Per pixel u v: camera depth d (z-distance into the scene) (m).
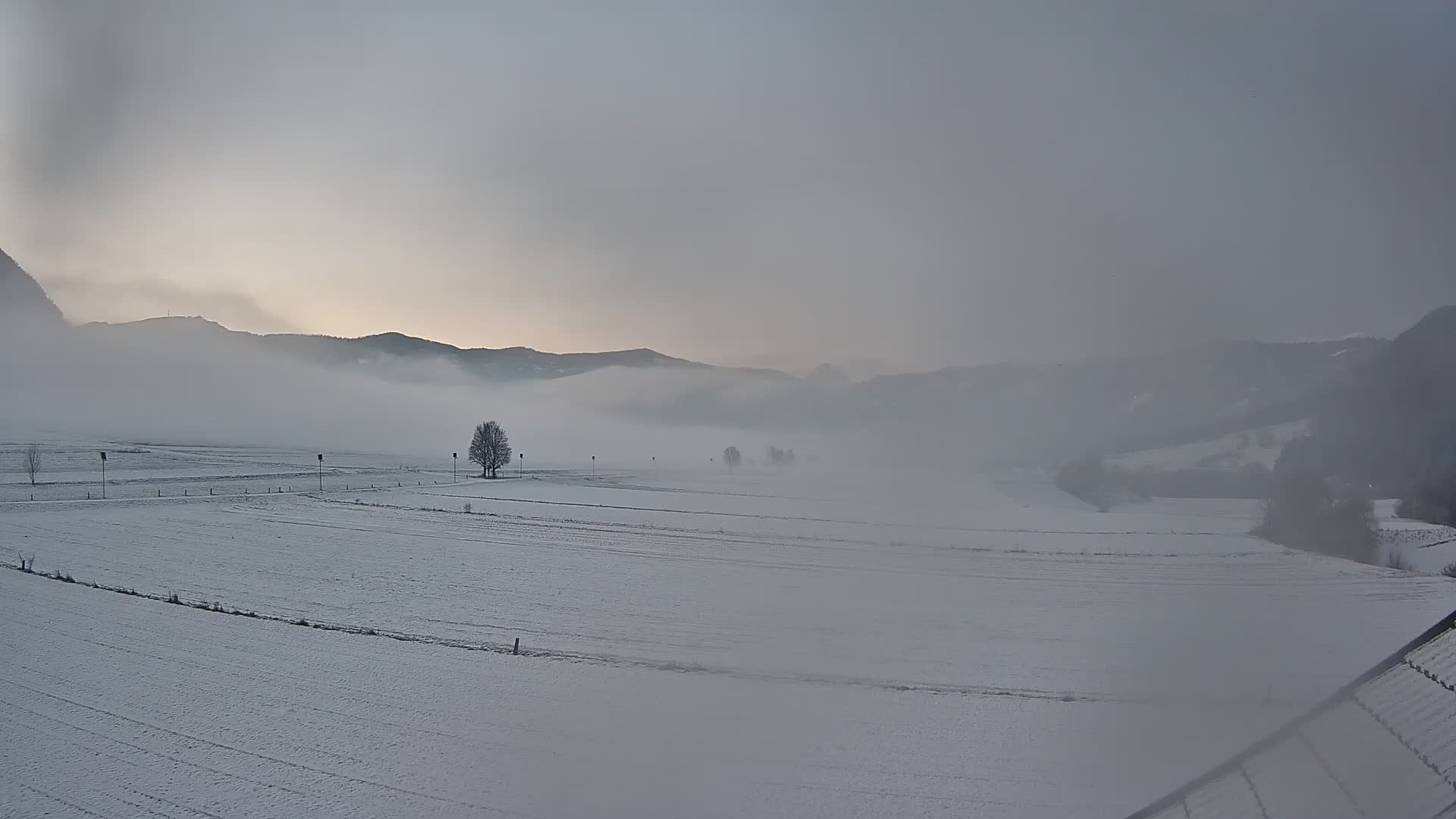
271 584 46.00
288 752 23.50
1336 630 39.00
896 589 47.47
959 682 30.44
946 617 40.94
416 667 31.03
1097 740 24.88
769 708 27.39
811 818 20.08
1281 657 33.97
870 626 38.84
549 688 29.00
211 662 31.28
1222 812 13.47
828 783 21.95
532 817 20.03
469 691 28.55
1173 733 25.45
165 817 19.86
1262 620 41.12
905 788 21.69
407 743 24.16
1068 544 67.25
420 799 20.86
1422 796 10.84
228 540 60.41
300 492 96.25
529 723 25.77
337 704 27.19
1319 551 65.62
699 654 33.62
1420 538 67.19
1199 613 42.50
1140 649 35.34
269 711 26.52
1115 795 21.19
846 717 26.67
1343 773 12.36
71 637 34.19
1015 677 31.17
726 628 38.12
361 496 95.00
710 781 22.02
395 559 54.75
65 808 20.25
